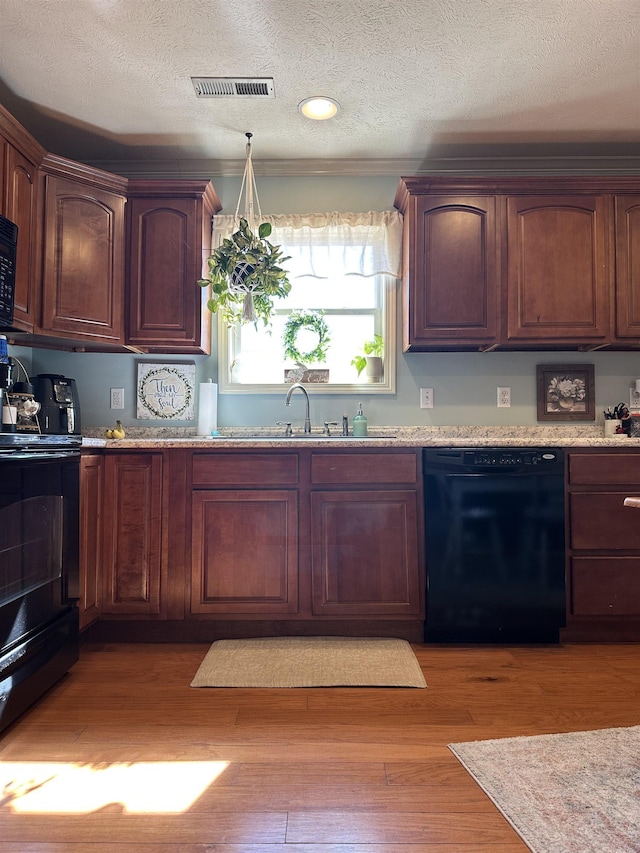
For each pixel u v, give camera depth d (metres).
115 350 2.93
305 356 3.06
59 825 1.26
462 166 3.10
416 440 2.41
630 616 2.39
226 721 1.74
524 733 1.65
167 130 2.78
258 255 2.58
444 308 2.74
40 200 2.49
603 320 2.72
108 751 1.57
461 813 1.28
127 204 2.76
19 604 1.75
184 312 2.76
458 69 2.31
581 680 2.04
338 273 3.03
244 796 1.36
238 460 2.42
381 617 2.39
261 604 2.39
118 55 2.22
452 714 1.78
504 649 2.36
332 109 2.60
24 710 1.78
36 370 3.02
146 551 2.40
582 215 2.74
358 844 1.18
